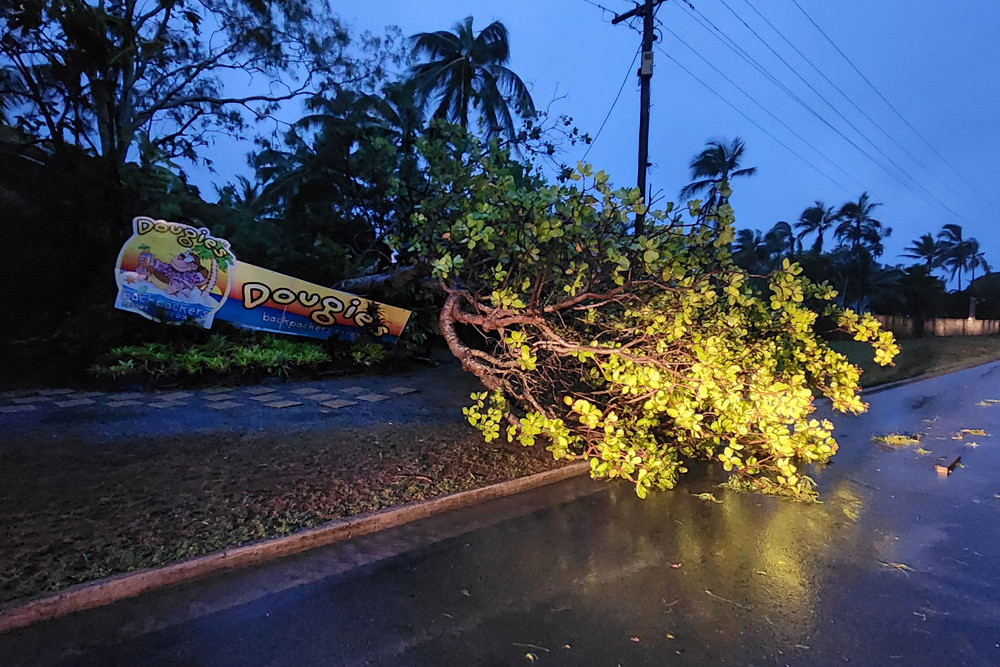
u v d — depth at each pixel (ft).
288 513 13.93
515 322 20.40
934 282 122.62
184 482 15.49
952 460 22.90
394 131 51.21
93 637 9.34
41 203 31.96
